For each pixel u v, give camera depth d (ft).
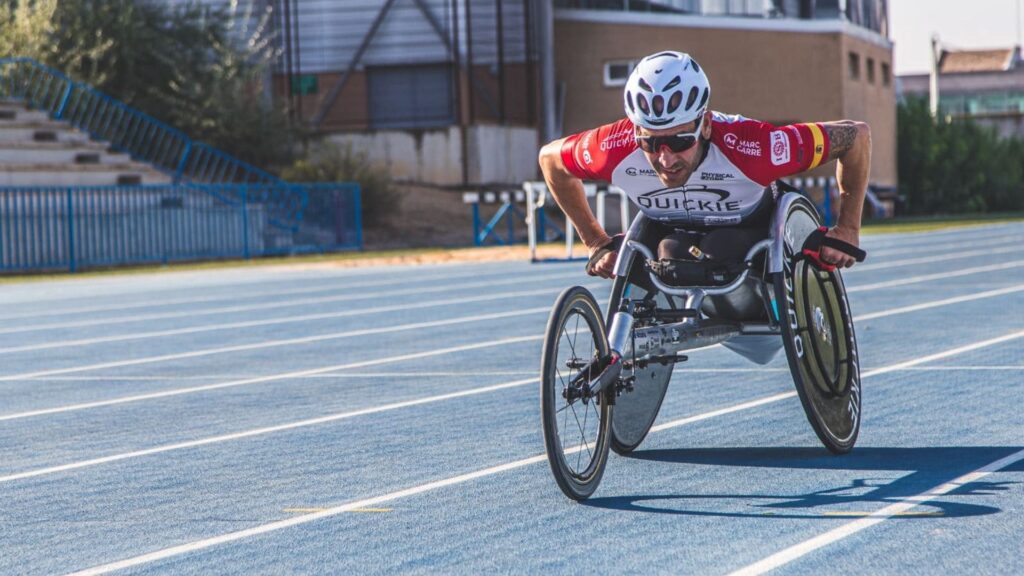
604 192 80.89
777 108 139.03
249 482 18.48
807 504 16.06
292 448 21.07
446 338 37.27
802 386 18.24
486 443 20.90
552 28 133.80
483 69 126.41
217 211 91.97
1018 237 88.89
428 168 118.42
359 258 85.56
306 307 50.26
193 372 31.78
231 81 110.32
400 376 29.48
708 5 138.82
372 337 38.42
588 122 137.80
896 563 13.34
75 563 14.38
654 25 136.98
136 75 110.63
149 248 88.12
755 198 17.98
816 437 20.65
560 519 15.67
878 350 31.24
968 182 172.35
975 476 17.34
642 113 16.43
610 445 18.85
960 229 104.63
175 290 63.21
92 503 17.47
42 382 30.99
